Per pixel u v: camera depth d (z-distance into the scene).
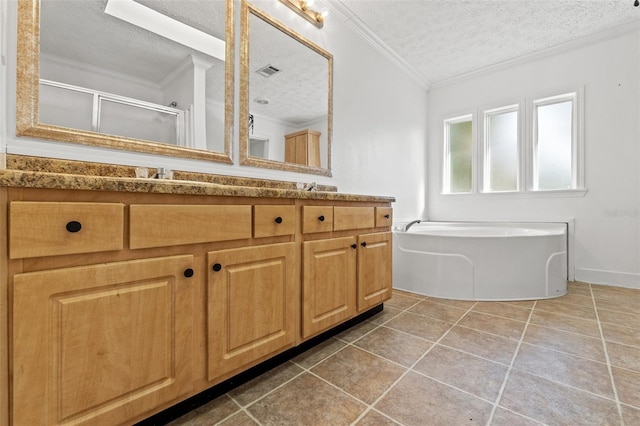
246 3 1.90
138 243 0.88
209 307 1.05
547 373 1.31
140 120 1.46
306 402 1.13
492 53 3.31
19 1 1.15
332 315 1.58
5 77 1.12
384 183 3.23
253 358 1.19
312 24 2.37
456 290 2.45
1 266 0.68
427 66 3.60
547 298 2.45
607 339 1.66
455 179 4.04
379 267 1.95
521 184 3.43
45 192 0.73
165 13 1.57
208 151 1.70
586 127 3.04
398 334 1.75
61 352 0.75
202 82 1.69
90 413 0.79
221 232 1.08
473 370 1.35
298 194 1.38
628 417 1.02
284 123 2.15
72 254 0.77
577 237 3.07
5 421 0.68
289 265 1.35
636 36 2.79
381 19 2.70
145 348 0.89
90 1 1.35
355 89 2.81
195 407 1.08
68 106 1.26
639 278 2.76
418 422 1.01
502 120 3.67
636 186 2.79
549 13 2.62
